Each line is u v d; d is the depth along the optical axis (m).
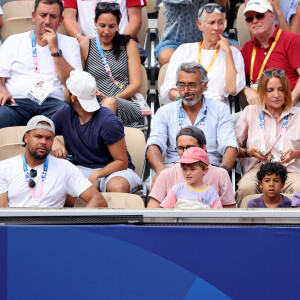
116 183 17.91
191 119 19.69
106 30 22.89
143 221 10.06
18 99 21.78
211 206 15.42
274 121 19.81
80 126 18.48
